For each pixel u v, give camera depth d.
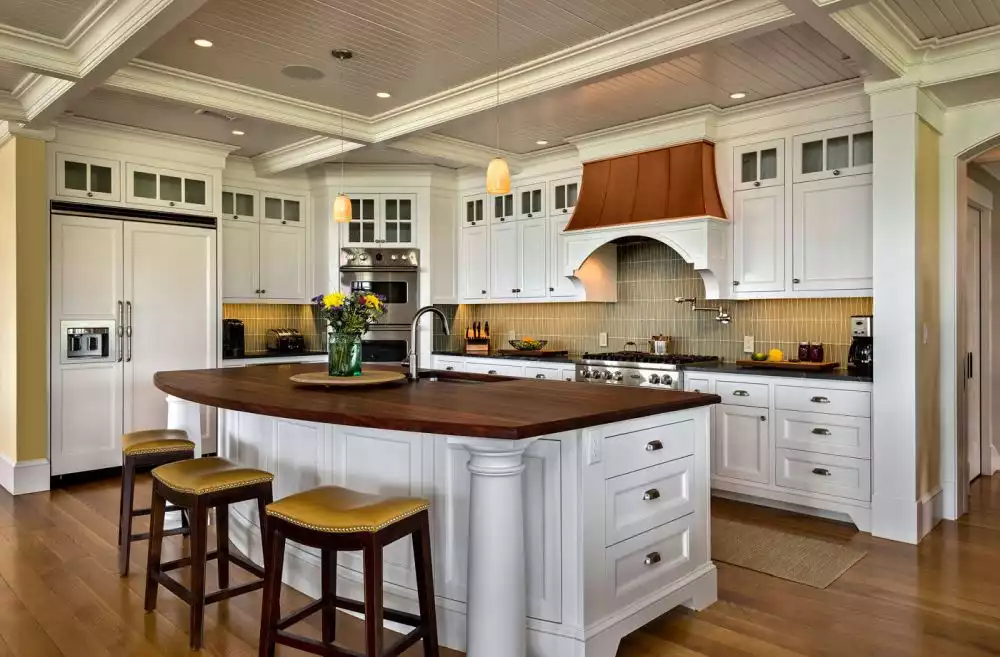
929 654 2.57
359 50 3.73
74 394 5.08
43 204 4.86
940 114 4.13
